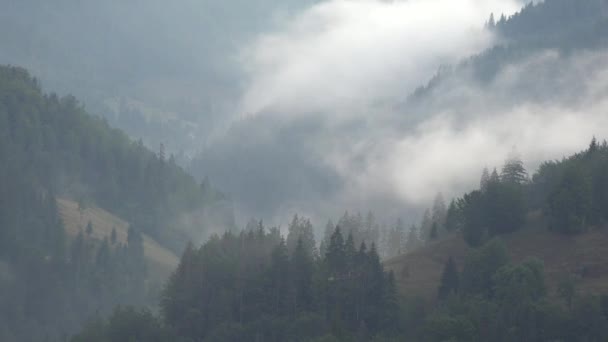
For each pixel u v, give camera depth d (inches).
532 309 3796.8
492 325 3769.7
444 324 3809.1
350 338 4079.7
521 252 4852.4
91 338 4768.7
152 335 4633.4
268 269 4877.0
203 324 4687.5
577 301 3924.7
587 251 4685.0
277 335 4352.9
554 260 4685.0
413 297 4517.7
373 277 4564.5
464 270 4507.9
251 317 4662.9
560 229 4928.6
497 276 4192.9
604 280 4372.5
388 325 4308.6
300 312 4547.2
